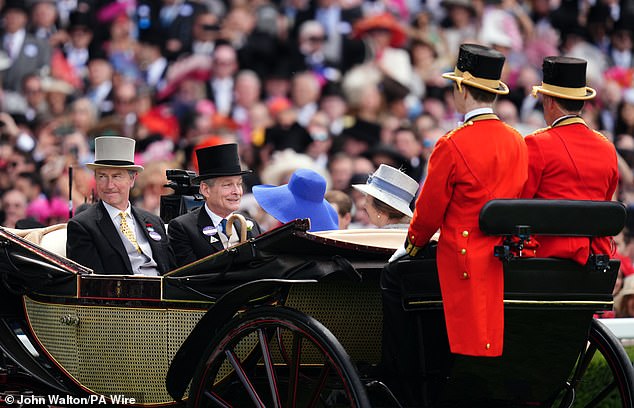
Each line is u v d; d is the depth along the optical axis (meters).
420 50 48.94
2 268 18.52
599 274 16.17
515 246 15.46
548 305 15.81
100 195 20.30
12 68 43.97
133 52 46.25
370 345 18.55
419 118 47.50
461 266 15.60
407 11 49.53
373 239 18.52
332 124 46.88
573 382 18.23
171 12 46.69
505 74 50.12
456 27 50.12
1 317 19.55
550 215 15.45
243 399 18.78
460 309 15.54
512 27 50.72
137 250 20.19
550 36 51.47
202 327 16.61
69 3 45.47
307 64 47.66
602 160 16.97
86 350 18.23
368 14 48.84
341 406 18.19
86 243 19.67
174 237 21.19
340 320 18.06
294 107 46.88
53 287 18.62
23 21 44.47
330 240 16.31
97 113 44.94
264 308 16.08
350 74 47.84
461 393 16.91
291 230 15.81
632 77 50.97
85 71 45.34
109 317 17.95
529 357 16.48
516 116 49.88
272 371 16.03
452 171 15.85
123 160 20.31
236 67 46.81
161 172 37.47
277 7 48.38
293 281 16.05
